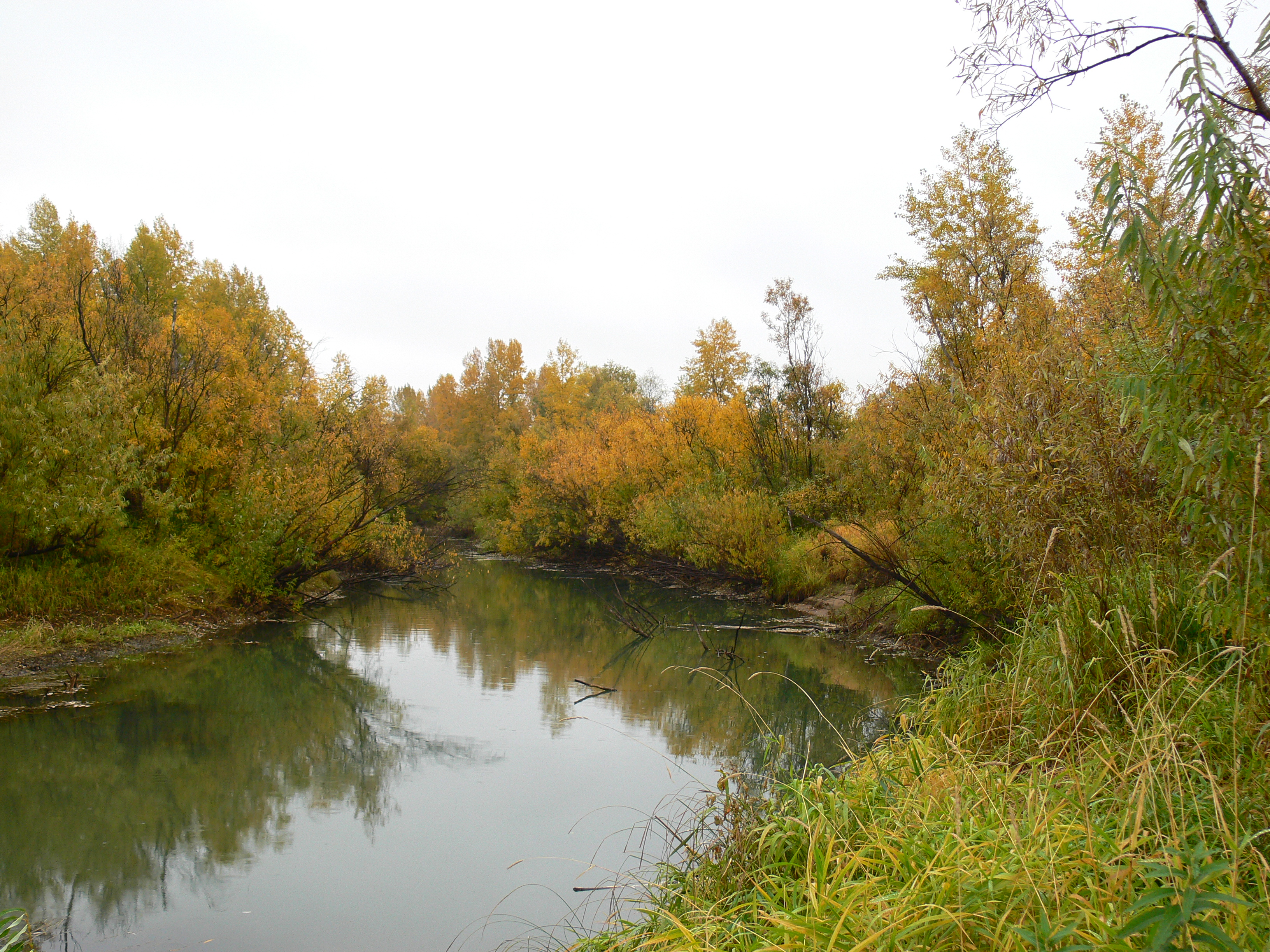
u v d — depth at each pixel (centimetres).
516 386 5212
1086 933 243
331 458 1983
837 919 303
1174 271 373
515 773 785
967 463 821
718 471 2394
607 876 567
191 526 1540
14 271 1642
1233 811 316
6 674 1038
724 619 1692
